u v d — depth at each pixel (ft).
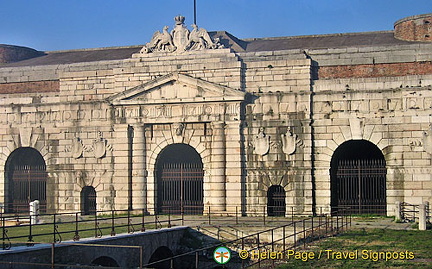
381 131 147.23
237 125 152.66
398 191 146.00
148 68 159.02
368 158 175.73
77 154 163.94
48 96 167.84
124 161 159.63
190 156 186.80
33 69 170.91
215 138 153.58
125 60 162.61
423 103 144.97
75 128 164.66
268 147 152.15
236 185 152.35
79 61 175.22
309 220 142.31
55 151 166.50
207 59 155.84
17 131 169.58
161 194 163.53
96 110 162.91
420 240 113.91
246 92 151.94
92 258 96.99
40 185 177.27
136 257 108.17
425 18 157.28
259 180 152.76
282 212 158.10
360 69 150.82
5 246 91.45
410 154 145.38
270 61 152.87
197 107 155.22
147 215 155.33
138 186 158.92
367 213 156.97
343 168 155.94
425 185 144.25
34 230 126.21
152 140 159.22
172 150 183.11
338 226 128.57
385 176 157.38
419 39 157.48
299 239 122.21
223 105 153.38
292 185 151.23
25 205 166.81
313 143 151.12
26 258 85.30
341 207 151.23
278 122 151.84
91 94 164.04
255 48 167.12
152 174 159.12
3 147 170.50
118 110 160.56
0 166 171.12
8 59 191.01
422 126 144.97
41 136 167.63
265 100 152.56
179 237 126.62
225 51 155.53
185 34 158.81
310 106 150.61
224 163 153.38
